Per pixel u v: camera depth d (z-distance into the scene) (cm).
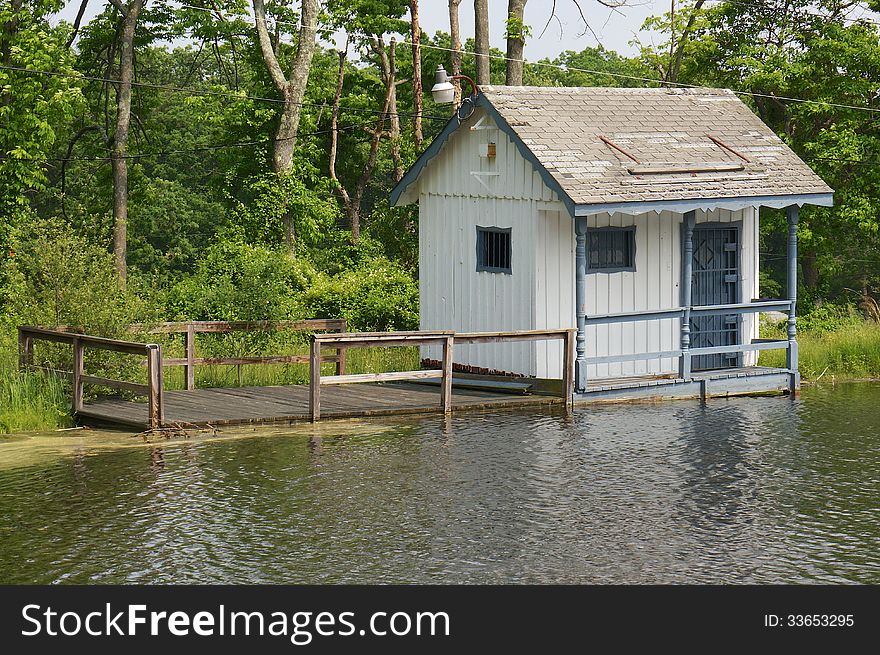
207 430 1848
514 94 2219
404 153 4741
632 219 2202
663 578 1158
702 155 2214
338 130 5044
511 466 1617
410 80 4988
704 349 2202
